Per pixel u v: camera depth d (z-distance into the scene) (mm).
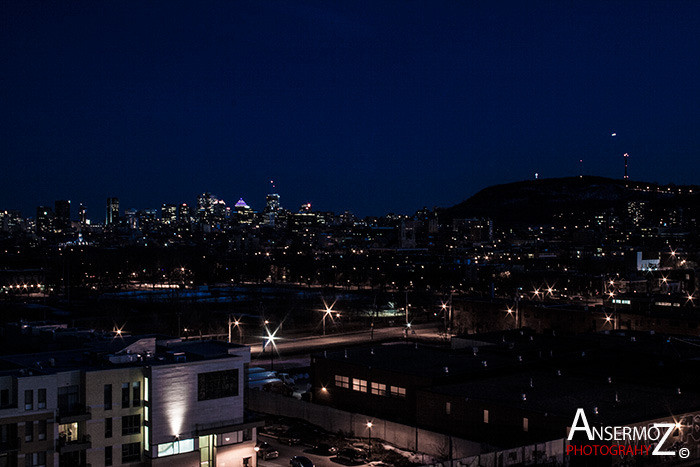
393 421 84750
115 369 69125
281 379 112312
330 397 98312
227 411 74438
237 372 75375
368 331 175875
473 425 76562
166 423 70312
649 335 119625
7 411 62469
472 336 122500
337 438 82125
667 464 68250
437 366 93125
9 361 74188
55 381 65500
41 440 64125
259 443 77625
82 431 66938
